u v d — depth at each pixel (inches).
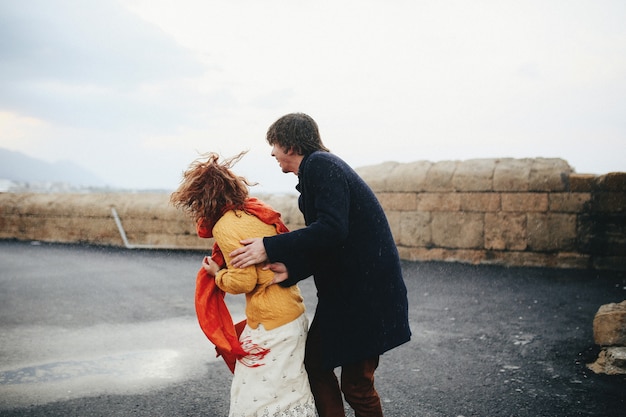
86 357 166.4
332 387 97.9
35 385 142.9
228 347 90.4
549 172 294.8
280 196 384.8
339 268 90.7
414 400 130.6
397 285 93.3
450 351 166.9
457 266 305.6
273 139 94.7
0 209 513.0
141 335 191.5
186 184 90.9
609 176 278.1
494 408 125.1
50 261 374.6
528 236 298.2
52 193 506.9
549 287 250.5
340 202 86.2
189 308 232.8
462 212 314.7
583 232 286.2
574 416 120.3
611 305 162.9
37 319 215.5
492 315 207.5
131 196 460.8
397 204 332.8
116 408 127.8
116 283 292.5
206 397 134.8
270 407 89.3
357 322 89.8
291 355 90.7
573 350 164.2
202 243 414.0
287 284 90.9
